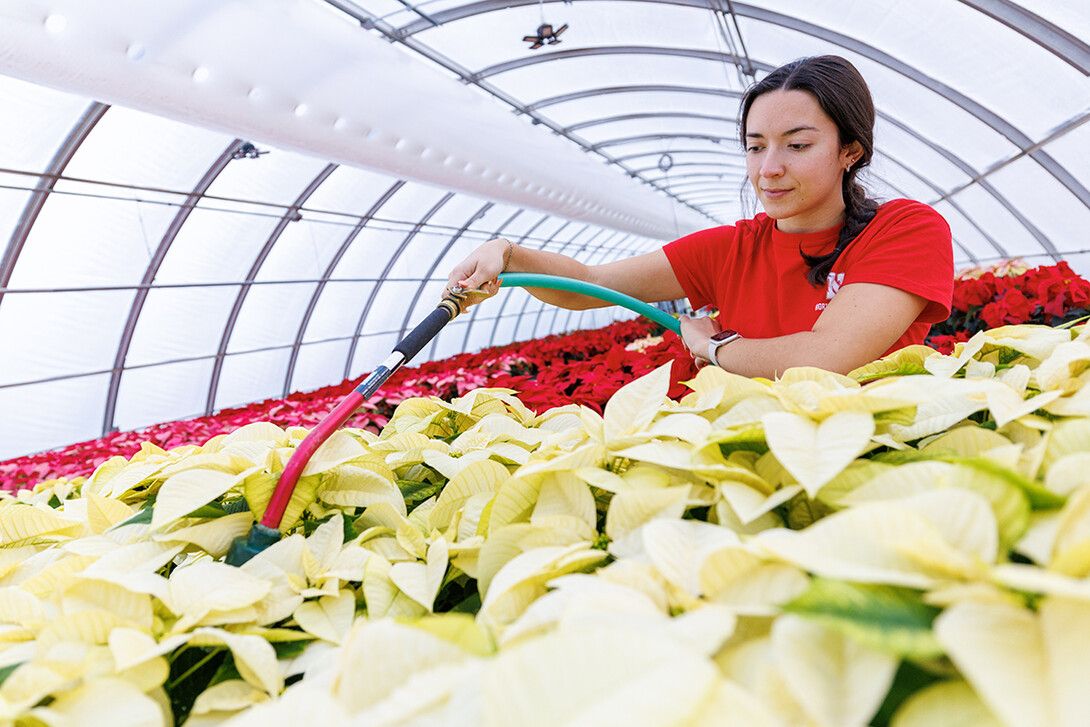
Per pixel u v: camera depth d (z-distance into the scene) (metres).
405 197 10.39
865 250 1.42
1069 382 0.64
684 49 8.45
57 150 6.49
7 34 2.90
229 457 0.79
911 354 0.99
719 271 1.83
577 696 0.30
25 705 0.40
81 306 8.12
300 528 0.77
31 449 8.52
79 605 0.54
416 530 0.67
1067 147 7.14
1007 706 0.27
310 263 10.31
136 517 0.76
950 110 7.73
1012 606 0.31
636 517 0.54
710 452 0.58
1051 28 5.50
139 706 0.42
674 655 0.31
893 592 0.35
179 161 7.43
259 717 0.33
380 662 0.38
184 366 9.74
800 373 0.74
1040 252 9.58
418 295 13.15
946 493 0.39
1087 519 0.34
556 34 7.16
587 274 1.81
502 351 6.73
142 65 3.43
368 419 2.73
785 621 0.34
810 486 0.46
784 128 1.42
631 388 0.75
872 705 0.29
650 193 12.05
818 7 6.69
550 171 7.57
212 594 0.55
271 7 3.85
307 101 4.34
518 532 0.56
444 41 8.07
